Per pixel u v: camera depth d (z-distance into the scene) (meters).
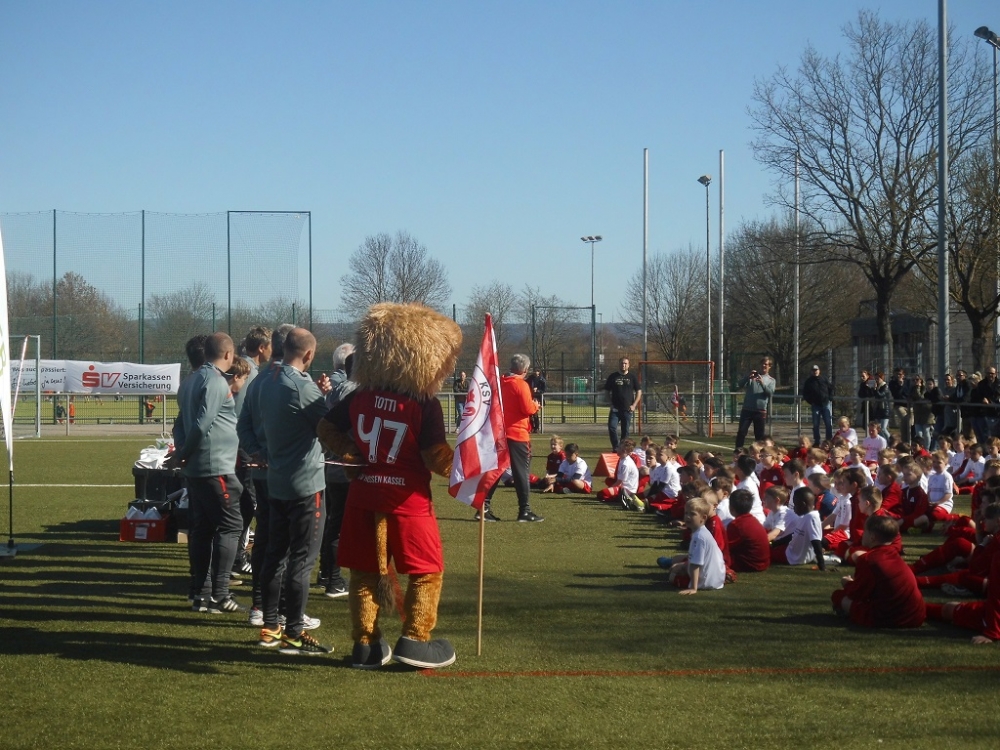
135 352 29.83
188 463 6.75
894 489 11.56
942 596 7.80
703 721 4.63
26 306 29.64
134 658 5.66
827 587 8.06
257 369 7.71
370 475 5.46
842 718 4.68
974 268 27.83
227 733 4.45
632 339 64.00
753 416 19.72
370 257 42.31
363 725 4.56
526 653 5.84
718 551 7.95
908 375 25.95
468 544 10.34
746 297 53.47
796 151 31.83
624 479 13.85
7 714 4.68
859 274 52.06
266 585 5.93
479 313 41.31
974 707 4.86
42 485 15.02
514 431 12.08
